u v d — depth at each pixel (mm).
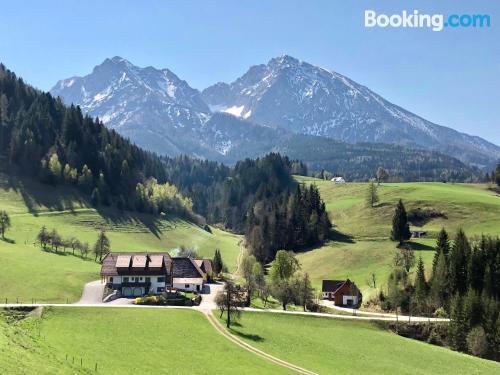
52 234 191375
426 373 98438
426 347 116938
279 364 91500
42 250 182875
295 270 183625
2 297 120688
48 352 72750
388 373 95250
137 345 90188
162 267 145375
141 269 144250
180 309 115688
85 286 139375
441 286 144875
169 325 103312
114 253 150375
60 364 67938
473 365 106812
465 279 146625
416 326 127750
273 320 118625
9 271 138000
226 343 98375
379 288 160625
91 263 177875
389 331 126500
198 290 152875
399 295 149000
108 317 103250
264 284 167500
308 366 92750
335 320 125125
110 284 142250
